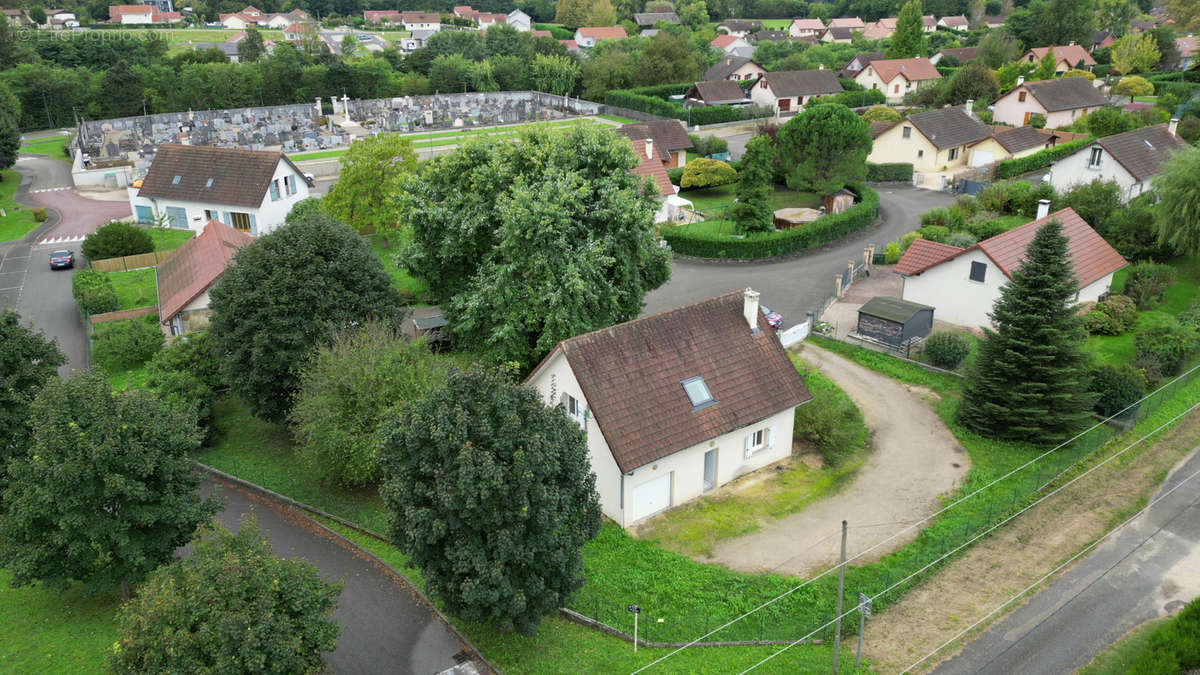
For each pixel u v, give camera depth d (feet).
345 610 85.81
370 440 100.73
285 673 64.85
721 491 107.45
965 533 93.25
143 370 145.28
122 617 66.13
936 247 156.56
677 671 74.69
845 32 611.47
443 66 450.71
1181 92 336.29
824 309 163.73
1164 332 131.44
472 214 126.00
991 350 116.47
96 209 255.70
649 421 100.17
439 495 69.87
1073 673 72.33
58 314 172.96
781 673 73.72
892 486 106.52
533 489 70.79
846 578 88.02
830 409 117.08
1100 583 83.97
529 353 123.03
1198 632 71.10
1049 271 112.27
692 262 197.47
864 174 227.40
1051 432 113.19
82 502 77.66
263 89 417.49
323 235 122.21
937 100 345.92
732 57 474.49
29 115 384.47
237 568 64.08
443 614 84.02
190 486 86.48
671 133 288.30
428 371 109.50
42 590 90.74
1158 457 106.73
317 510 105.60
